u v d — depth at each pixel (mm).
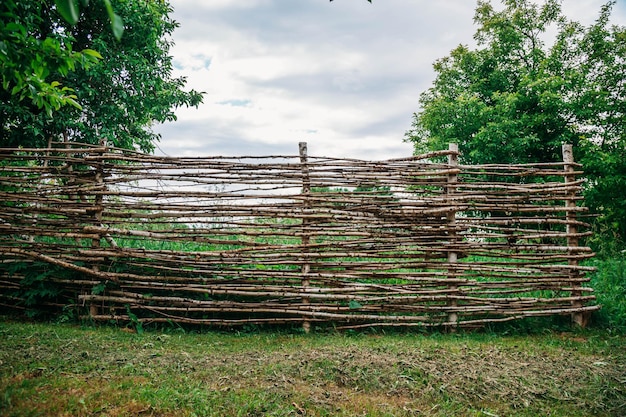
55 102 3295
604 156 13039
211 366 3525
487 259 7305
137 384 2996
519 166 5523
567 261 5512
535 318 5484
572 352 4293
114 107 9773
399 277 5285
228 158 5262
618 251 8719
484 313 5359
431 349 4188
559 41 17438
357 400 3012
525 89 15953
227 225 5340
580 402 3100
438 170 5426
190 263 5211
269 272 5219
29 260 5320
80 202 5277
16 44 2697
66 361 3352
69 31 9305
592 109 15164
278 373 3385
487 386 3285
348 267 5332
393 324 5184
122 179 5191
